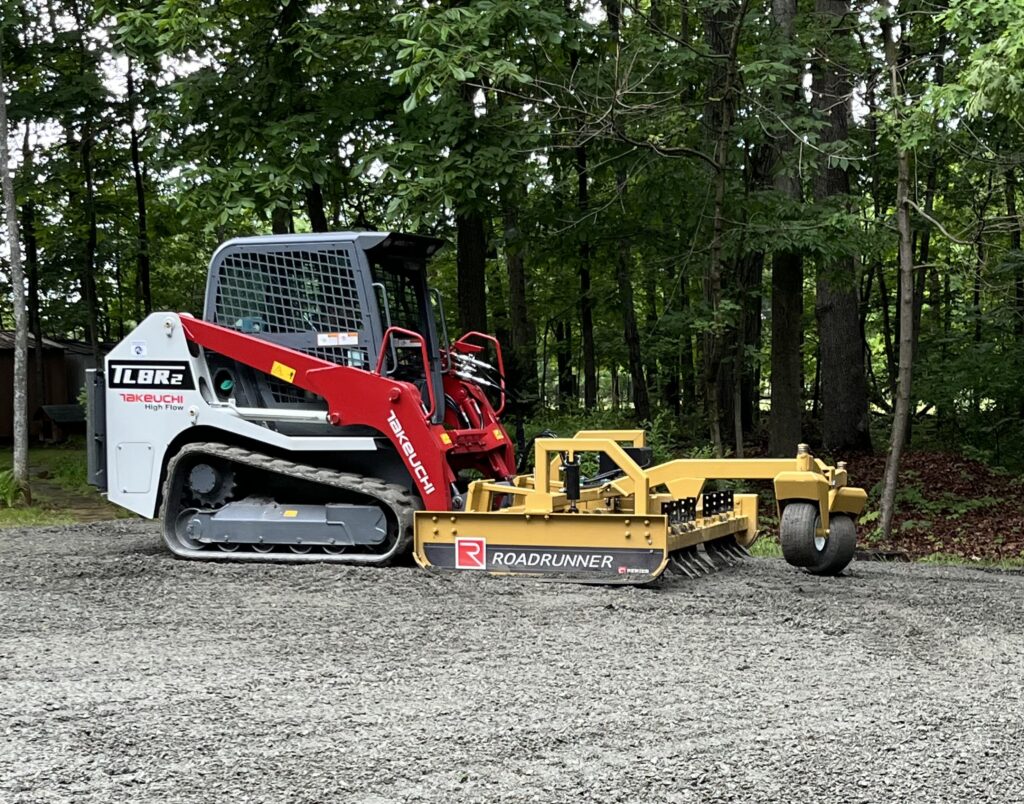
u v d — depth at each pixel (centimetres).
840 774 446
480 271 1798
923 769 452
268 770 447
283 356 988
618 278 2061
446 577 877
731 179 1641
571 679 586
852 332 2236
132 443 1028
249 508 988
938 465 1955
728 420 2414
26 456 1673
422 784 433
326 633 691
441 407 991
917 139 1328
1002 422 2098
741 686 575
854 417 2230
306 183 1469
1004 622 749
